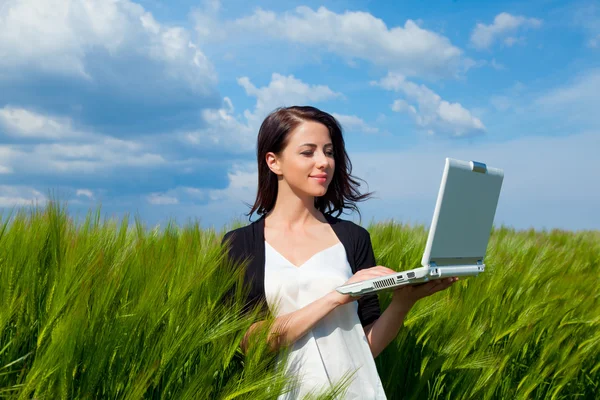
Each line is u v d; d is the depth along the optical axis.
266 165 2.34
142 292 2.09
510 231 9.59
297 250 2.22
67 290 1.87
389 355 2.97
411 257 3.91
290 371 2.07
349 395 2.06
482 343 3.28
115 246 2.37
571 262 5.34
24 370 1.76
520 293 4.01
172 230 3.03
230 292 2.23
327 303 1.97
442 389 3.05
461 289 3.71
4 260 2.06
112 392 1.82
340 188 2.50
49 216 2.30
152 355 1.89
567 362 3.54
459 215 1.95
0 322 1.78
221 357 2.03
